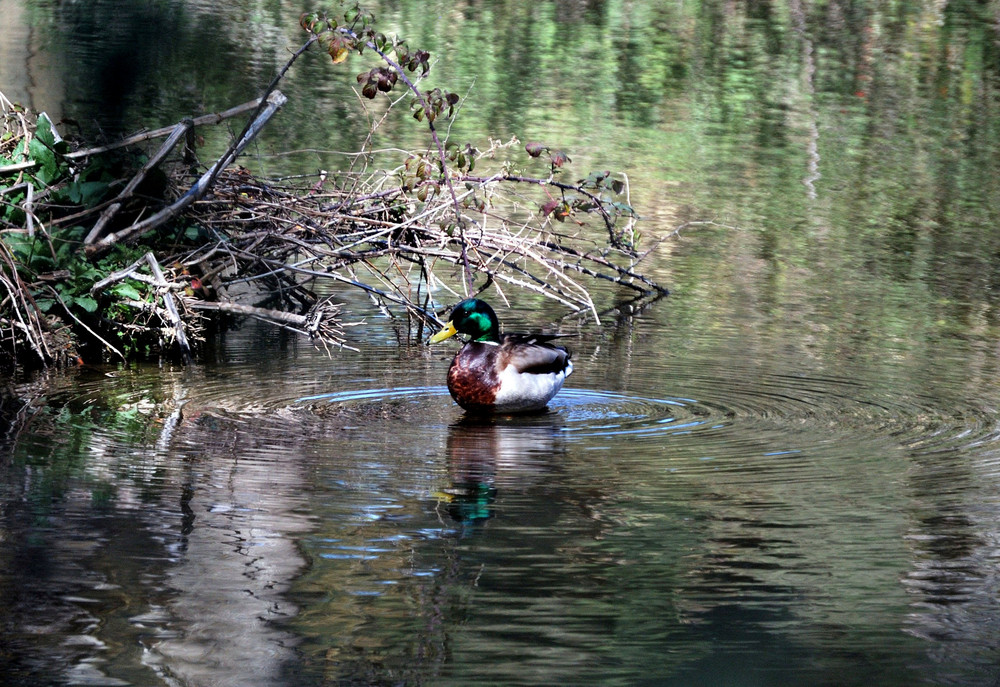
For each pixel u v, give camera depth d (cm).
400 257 1184
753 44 2936
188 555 637
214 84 2128
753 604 598
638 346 1098
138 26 2183
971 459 808
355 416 887
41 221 1046
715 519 701
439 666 531
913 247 1511
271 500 715
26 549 639
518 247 1179
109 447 802
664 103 2311
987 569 639
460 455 804
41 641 548
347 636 560
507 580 618
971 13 3353
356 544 658
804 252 1477
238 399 921
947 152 2045
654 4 3394
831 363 1042
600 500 727
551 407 920
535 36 2902
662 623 572
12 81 1919
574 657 545
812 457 810
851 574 632
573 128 2061
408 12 3114
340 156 1723
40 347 1002
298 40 2675
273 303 1241
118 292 1041
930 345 1109
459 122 2036
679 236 1527
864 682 523
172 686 515
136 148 1170
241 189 1150
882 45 2958
